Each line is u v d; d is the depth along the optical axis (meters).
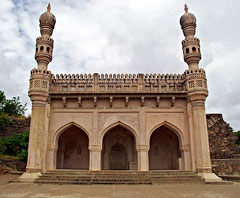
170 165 13.54
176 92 11.60
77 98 11.81
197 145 10.84
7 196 6.35
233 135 17.81
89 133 11.48
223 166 14.38
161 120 11.70
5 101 23.38
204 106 11.36
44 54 11.83
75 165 13.72
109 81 12.20
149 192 7.10
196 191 7.36
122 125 11.67
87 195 6.51
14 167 14.61
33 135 10.73
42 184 9.11
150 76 12.38
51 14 12.74
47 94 11.42
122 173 10.23
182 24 12.74
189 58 11.99
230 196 6.39
